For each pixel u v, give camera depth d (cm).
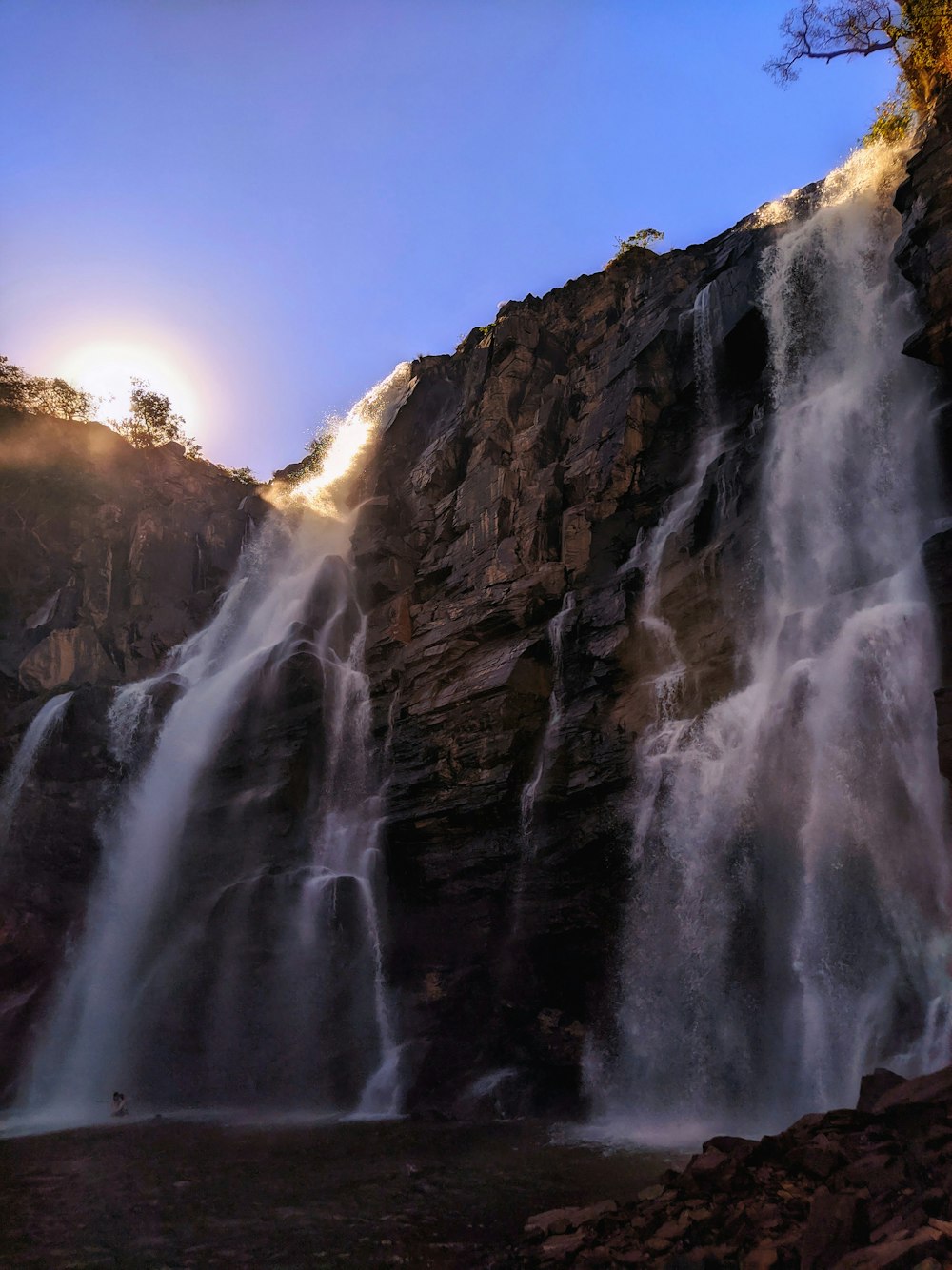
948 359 1680
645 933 2020
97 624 4138
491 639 2748
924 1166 790
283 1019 2447
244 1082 2383
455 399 3716
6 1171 1394
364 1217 1045
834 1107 1563
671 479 2708
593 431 2931
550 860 2217
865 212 2416
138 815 3145
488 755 2412
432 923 2414
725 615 2217
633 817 2120
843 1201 712
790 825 1806
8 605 4259
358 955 2473
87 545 4350
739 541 2267
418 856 2508
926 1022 1488
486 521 3008
